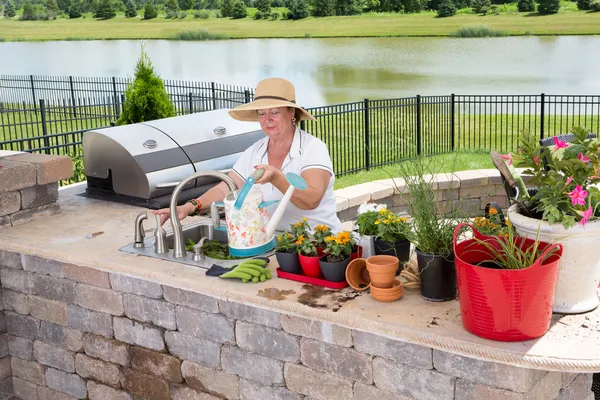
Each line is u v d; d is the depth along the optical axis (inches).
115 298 161.3
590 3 3435.0
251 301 132.8
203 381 151.8
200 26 4215.1
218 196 172.1
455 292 126.1
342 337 128.7
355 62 2433.6
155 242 159.2
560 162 119.4
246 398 146.2
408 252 139.2
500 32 3225.9
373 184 341.1
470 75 1941.4
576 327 113.7
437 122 530.6
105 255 159.3
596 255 116.0
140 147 199.5
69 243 169.3
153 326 156.8
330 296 130.3
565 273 116.3
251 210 150.0
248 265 141.2
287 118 160.6
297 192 153.7
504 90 1592.0
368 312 122.1
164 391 159.2
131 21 4621.1
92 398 173.8
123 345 163.5
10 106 1122.0
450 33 3302.2
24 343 183.2
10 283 180.7
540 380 115.4
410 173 155.9
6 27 4584.2
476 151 492.4
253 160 169.9
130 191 200.4
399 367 123.0
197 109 752.3
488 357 108.3
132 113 452.4
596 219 116.3
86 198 211.8
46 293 174.2
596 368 103.4
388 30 3595.0
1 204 181.9
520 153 127.0
